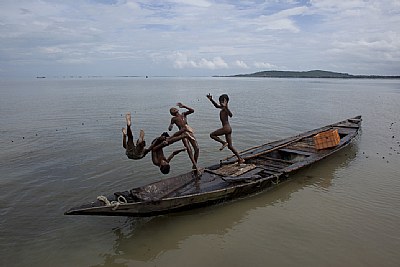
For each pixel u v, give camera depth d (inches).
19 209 410.0
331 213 402.0
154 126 975.6
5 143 730.2
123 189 472.1
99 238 351.6
